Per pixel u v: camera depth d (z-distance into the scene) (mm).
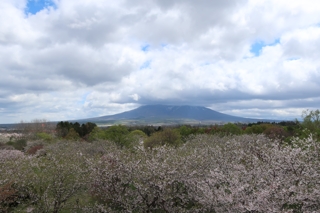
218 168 8828
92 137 26562
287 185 6984
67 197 8508
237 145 12133
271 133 25266
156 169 7961
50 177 8953
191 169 8750
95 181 8633
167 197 7688
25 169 9656
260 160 9258
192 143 18703
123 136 23172
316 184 7301
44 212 8023
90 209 8234
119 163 8336
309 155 8945
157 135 22656
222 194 7094
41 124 52688
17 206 8734
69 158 11367
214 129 30297
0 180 8398
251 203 6008
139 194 8078
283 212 5859
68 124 45000
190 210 7941
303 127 22609
